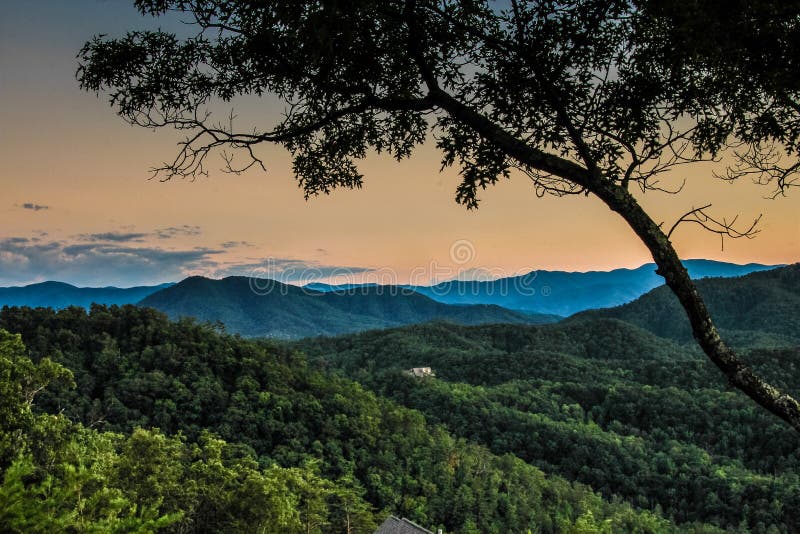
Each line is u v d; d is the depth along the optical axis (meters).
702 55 4.73
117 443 32.72
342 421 74.19
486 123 4.61
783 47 4.62
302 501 40.94
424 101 4.88
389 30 5.02
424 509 62.31
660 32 4.86
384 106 5.05
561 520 63.34
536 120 5.16
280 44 5.00
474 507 64.81
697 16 4.32
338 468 64.88
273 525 30.00
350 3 4.23
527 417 101.50
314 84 5.27
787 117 5.21
